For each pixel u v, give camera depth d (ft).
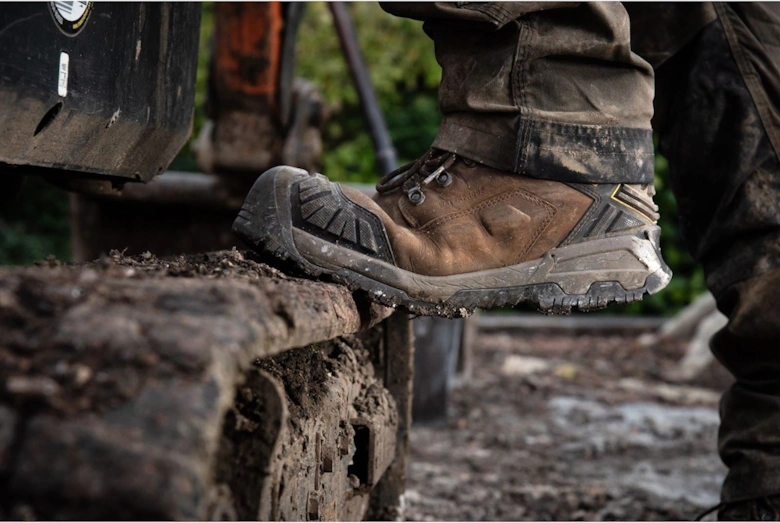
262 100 12.67
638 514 9.55
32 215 27.89
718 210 7.07
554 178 5.43
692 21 7.16
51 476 2.70
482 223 5.46
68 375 2.86
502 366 20.29
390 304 5.25
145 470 2.70
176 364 2.92
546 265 5.40
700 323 24.76
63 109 4.68
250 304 3.34
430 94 30.27
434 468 11.57
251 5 12.46
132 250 13.97
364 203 5.31
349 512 6.40
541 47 5.36
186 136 6.88
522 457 12.41
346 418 5.74
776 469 6.53
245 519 3.35
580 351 23.29
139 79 5.68
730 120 7.06
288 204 5.26
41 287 3.19
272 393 3.40
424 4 5.37
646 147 5.67
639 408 16.49
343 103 29.43
